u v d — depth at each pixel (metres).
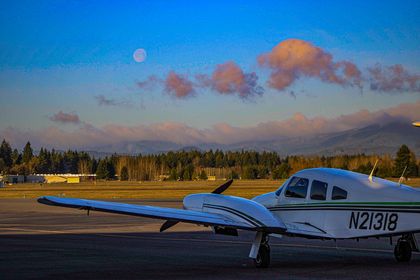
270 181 137.62
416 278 11.26
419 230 12.05
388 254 15.55
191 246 17.72
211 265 13.48
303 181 13.73
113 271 12.50
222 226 12.52
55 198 11.97
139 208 12.58
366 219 12.59
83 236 20.91
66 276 11.80
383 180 13.27
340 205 12.94
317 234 13.07
